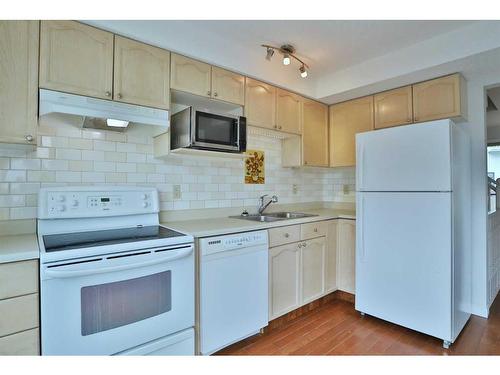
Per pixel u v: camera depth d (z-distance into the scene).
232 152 2.19
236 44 2.25
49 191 1.68
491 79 2.40
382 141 2.27
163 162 2.24
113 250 1.39
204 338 1.77
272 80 2.54
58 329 1.26
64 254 1.27
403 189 2.15
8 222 1.62
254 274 2.04
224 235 1.90
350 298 2.80
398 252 2.18
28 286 1.22
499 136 4.67
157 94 1.87
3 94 1.39
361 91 2.75
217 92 2.18
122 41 1.74
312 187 3.49
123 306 1.43
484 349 1.93
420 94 2.50
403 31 2.08
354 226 2.74
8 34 1.41
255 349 1.95
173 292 1.61
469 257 2.36
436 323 1.98
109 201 1.87
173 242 1.60
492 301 2.75
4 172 1.62
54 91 1.52
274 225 2.22
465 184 2.28
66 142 1.82
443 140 1.97
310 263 2.56
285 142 3.08
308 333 2.18
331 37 2.16
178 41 1.94
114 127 1.91
